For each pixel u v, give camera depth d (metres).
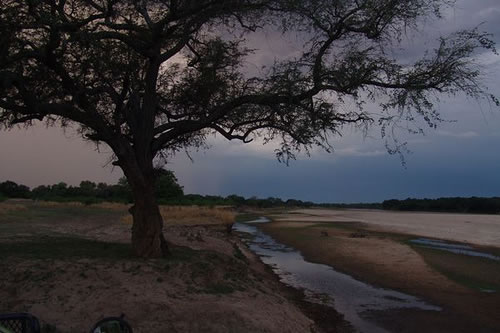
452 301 14.87
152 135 13.42
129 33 12.56
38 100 12.16
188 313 9.20
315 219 65.94
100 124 12.38
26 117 13.03
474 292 16.06
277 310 11.16
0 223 26.41
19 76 11.27
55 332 8.28
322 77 12.75
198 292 10.62
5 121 14.16
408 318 12.98
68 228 27.05
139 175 12.68
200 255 14.05
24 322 5.30
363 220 64.44
